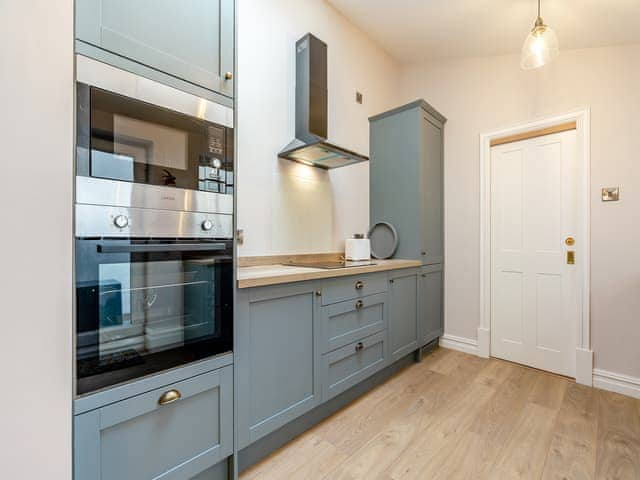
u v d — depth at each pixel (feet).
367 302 6.82
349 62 9.11
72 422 3.00
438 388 7.34
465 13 7.46
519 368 8.48
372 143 9.90
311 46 7.36
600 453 5.05
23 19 2.72
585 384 7.45
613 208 7.10
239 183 6.49
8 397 2.65
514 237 8.89
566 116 7.70
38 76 2.80
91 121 3.14
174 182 3.80
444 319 10.07
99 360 3.20
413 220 8.99
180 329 3.87
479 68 9.29
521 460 4.91
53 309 2.89
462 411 6.33
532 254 8.54
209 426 4.12
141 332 3.54
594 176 7.33
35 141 2.78
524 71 8.44
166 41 3.76
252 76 6.71
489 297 9.29
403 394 7.06
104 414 3.21
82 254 3.08
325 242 8.39
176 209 3.82
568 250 7.92
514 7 6.89
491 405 6.57
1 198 2.61
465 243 9.62
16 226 2.69
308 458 4.97
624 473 4.60
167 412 3.72
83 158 3.09
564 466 4.77
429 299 9.29
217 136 4.23
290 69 7.47
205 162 4.10
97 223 3.18
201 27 4.11
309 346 5.51
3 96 2.62
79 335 3.06
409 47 9.74
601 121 7.23
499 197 9.20
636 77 6.82
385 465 4.82
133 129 3.46
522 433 5.60
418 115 8.89
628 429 5.68
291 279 5.08
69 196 2.99
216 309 4.20
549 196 8.26
